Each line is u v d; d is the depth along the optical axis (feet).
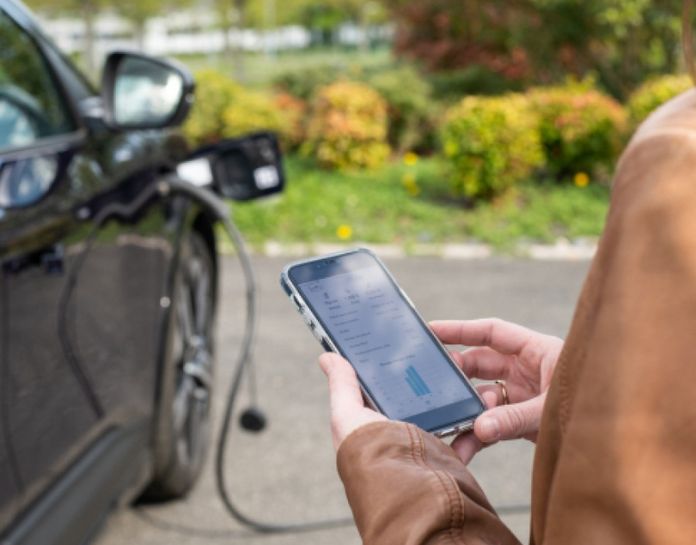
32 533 7.50
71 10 98.84
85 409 8.68
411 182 32.32
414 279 23.16
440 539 3.09
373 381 4.22
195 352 12.12
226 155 12.55
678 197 2.34
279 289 22.15
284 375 16.52
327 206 29.43
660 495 2.34
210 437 13.28
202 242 12.74
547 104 33.04
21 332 7.55
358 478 3.32
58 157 8.95
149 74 10.02
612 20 37.47
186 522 11.53
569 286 22.52
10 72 9.11
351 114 35.94
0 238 7.31
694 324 2.31
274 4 166.71
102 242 9.39
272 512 11.89
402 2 48.03
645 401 2.35
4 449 7.22
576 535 2.44
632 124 32.32
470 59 47.26
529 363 4.46
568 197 30.40
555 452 2.66
